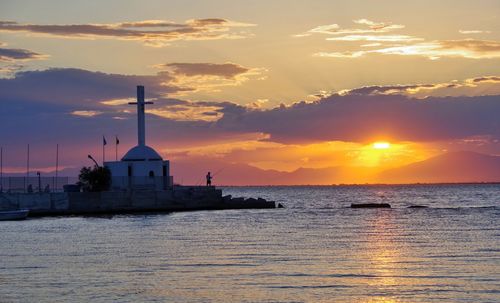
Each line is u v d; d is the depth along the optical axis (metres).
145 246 93.50
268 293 60.06
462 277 66.31
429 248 88.81
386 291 60.53
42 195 156.00
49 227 126.06
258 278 66.62
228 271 70.69
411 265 73.81
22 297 59.12
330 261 77.25
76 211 159.00
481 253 82.88
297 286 62.72
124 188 172.00
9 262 78.56
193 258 80.38
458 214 161.38
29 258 81.81
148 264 76.00
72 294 60.12
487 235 105.31
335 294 59.56
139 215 158.38
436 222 134.62
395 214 163.25
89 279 67.00
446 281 64.38
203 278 66.94
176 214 161.50
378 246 91.50
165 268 73.06
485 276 66.62
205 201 179.25
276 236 106.19
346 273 69.00
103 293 60.53
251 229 119.81
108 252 87.06
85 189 170.62
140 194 167.62
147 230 118.56
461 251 85.12
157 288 62.41
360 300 57.59
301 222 136.38
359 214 163.88
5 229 122.44
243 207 186.25
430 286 62.28
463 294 59.09
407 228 120.38
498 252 83.62
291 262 76.50
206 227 124.38
